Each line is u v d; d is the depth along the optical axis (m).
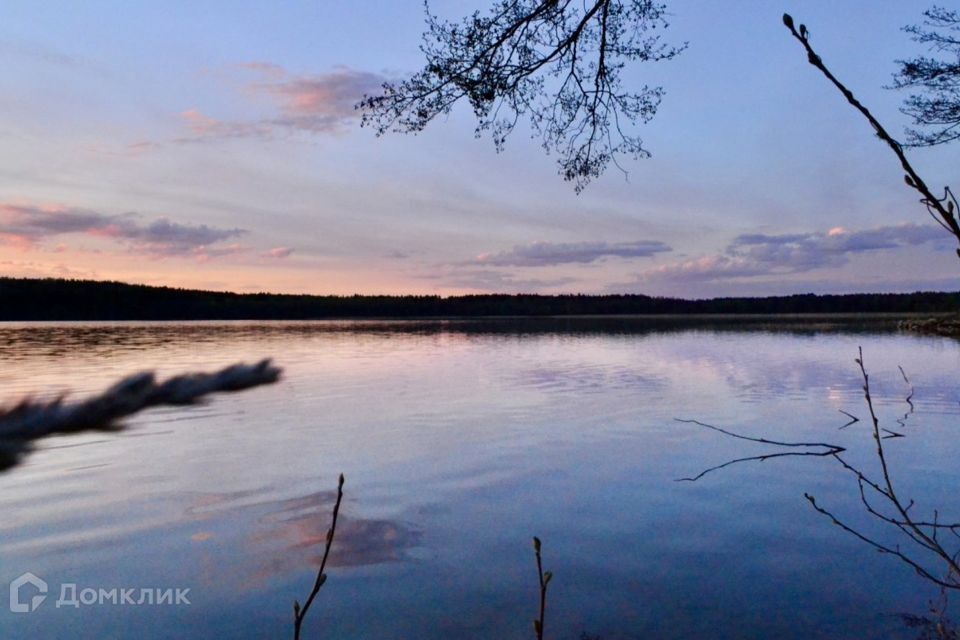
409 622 5.79
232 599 6.27
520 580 6.60
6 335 51.75
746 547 7.49
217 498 9.45
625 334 62.16
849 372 27.41
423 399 19.62
